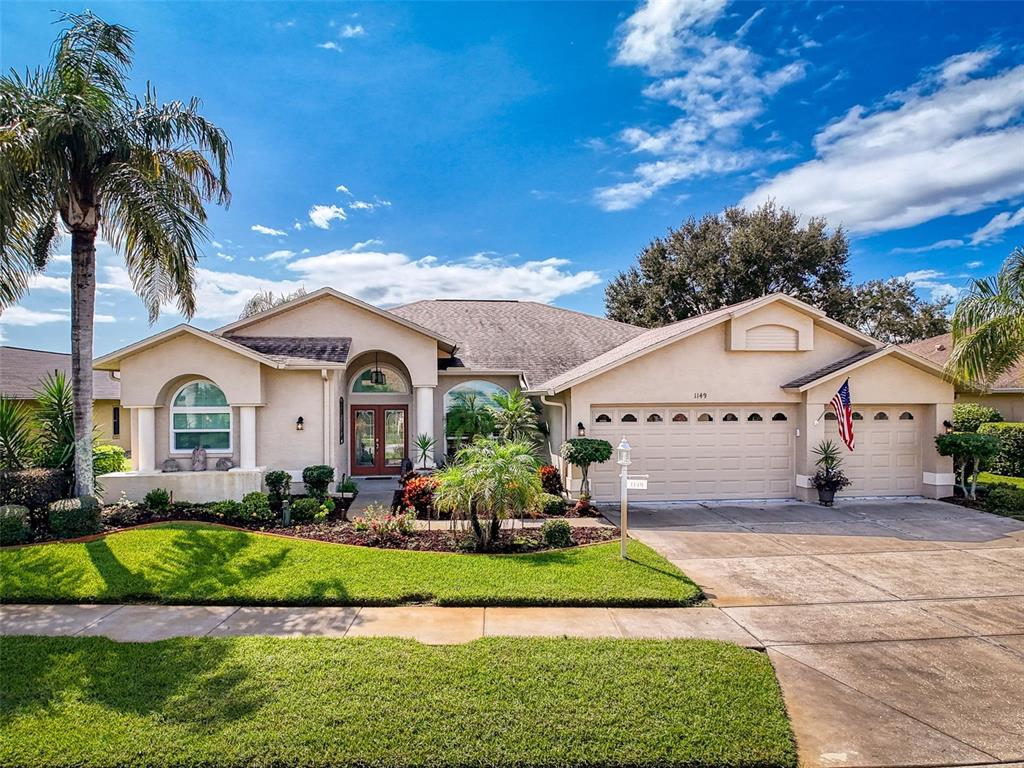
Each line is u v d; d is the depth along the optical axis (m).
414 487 13.16
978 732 4.66
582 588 7.89
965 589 8.22
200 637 6.25
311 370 15.16
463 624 6.82
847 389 13.60
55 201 10.69
